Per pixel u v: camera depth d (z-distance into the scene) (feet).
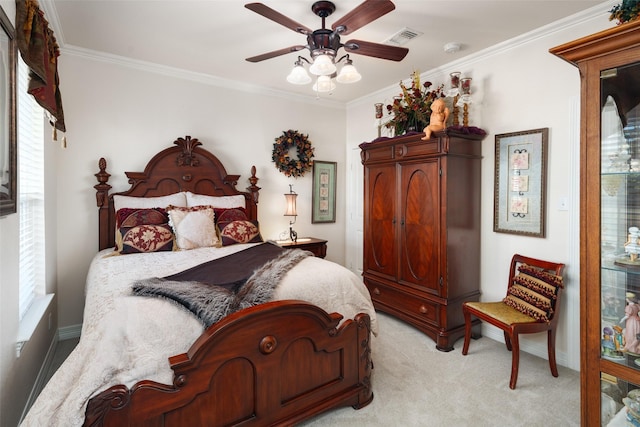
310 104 14.79
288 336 5.75
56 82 7.15
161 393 4.59
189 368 4.75
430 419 6.34
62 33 9.03
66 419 4.02
